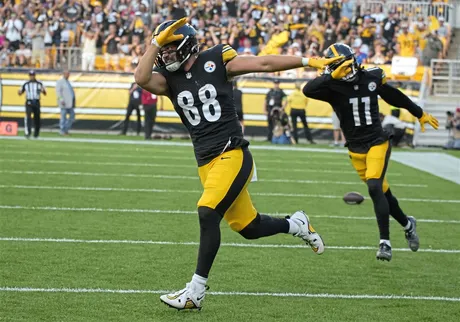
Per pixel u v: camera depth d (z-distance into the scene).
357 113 16.50
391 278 14.72
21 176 28.47
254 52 55.78
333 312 12.26
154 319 11.55
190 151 41.59
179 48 11.96
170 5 57.03
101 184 27.14
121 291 13.12
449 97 53.94
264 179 30.27
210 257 11.84
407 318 11.99
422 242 18.50
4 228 18.48
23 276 13.91
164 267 15.01
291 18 57.03
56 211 21.19
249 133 51.22
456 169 36.44
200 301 11.84
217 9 57.22
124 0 56.97
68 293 12.88
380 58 55.31
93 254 15.97
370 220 21.45
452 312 12.41
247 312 12.10
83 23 56.22
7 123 48.16
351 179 31.36
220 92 12.20
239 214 12.58
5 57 54.06
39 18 55.97
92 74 51.66
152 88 12.27
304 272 15.01
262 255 16.47
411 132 49.56
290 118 50.50
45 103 51.91
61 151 38.59
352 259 16.38
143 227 19.25
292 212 22.42
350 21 56.91
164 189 26.47
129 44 55.50
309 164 36.72
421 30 57.53
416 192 27.88
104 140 46.53
